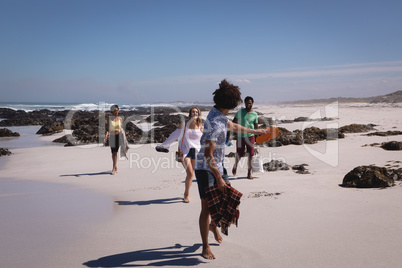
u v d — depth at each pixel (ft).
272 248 11.20
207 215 10.94
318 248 10.94
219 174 10.57
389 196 16.37
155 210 17.06
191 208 17.20
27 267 10.39
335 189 18.66
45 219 15.88
